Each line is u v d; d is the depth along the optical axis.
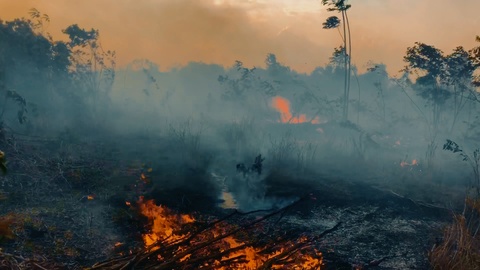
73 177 8.13
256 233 6.31
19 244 5.35
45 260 5.04
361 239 6.45
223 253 4.59
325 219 7.23
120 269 4.24
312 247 6.01
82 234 5.92
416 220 7.33
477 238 5.91
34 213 6.40
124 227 6.35
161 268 4.23
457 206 7.92
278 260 4.75
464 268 5.04
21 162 8.38
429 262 5.70
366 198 8.38
